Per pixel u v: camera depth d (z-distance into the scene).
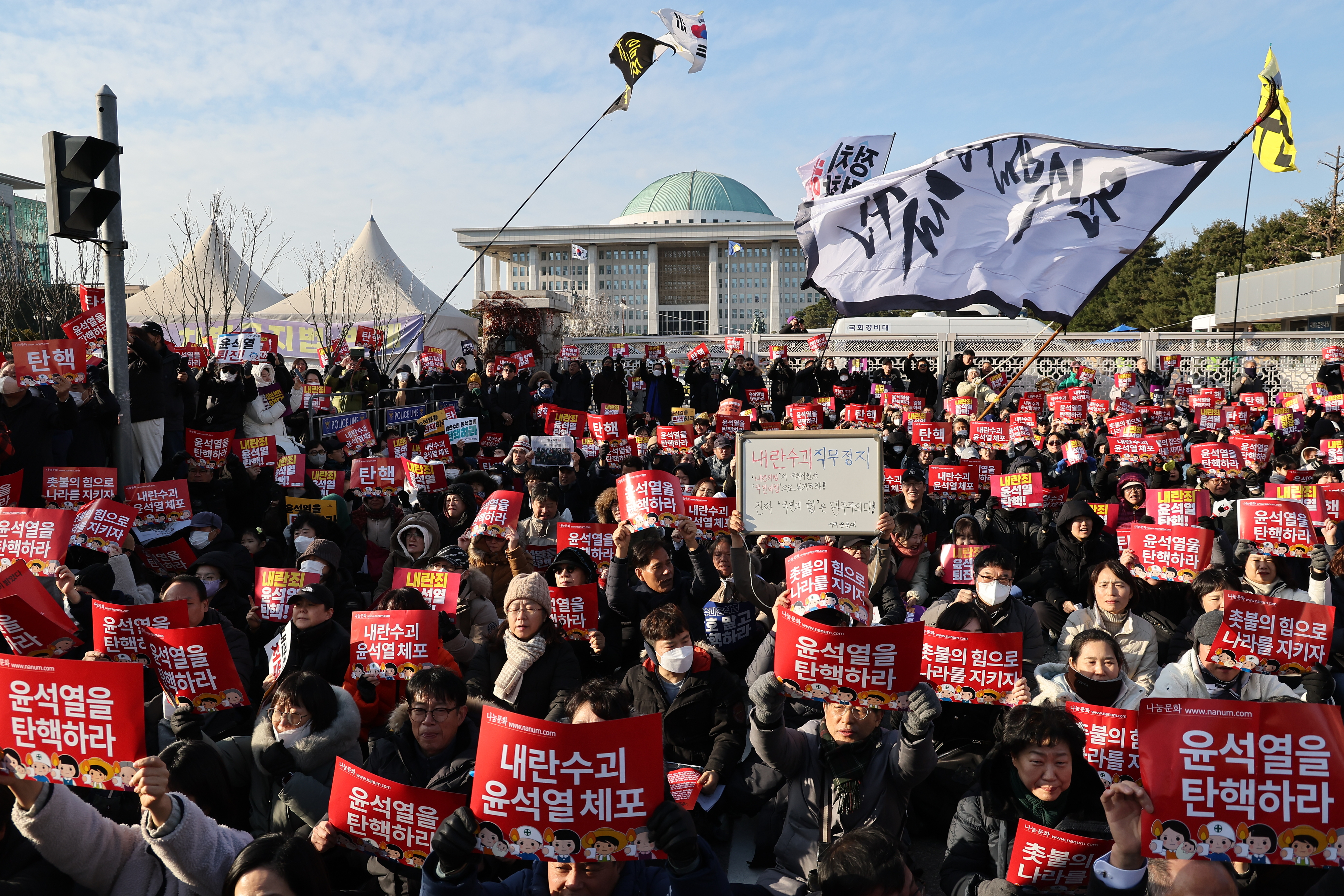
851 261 12.98
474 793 2.83
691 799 3.89
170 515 7.67
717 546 6.19
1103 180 12.13
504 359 18.06
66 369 8.82
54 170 7.17
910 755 3.58
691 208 137.25
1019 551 8.12
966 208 12.51
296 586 5.71
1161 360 30.84
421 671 4.07
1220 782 2.73
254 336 12.09
